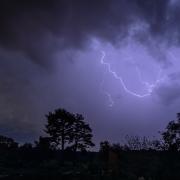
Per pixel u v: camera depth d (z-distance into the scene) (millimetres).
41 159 69938
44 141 80000
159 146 43312
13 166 59000
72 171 46688
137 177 38312
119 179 38250
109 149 46688
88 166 46781
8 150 77625
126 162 42719
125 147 45125
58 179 39562
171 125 44062
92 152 75938
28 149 73312
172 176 37188
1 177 41219
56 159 68125
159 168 38812
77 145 83562
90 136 86688
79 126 87000
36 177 40969
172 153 41344
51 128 85812
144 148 44281
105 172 42219
